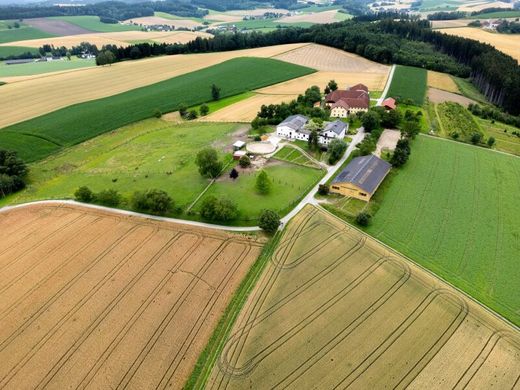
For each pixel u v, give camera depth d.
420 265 58.34
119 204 76.56
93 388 41.50
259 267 58.31
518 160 94.00
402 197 76.81
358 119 120.31
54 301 52.97
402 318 49.09
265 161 93.56
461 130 112.81
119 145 108.38
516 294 53.12
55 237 66.69
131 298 52.97
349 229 66.88
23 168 89.19
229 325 48.41
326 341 46.12
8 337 47.88
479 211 72.31
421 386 40.97
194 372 42.78
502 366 43.00
